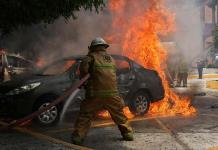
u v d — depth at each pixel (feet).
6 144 20.27
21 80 26.11
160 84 32.32
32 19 29.09
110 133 23.34
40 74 27.81
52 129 24.64
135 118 29.17
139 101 30.60
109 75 20.21
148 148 19.57
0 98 25.55
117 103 20.80
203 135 22.74
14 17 28.60
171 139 21.62
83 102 20.36
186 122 27.32
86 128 20.31
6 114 25.72
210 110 33.58
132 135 21.25
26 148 19.43
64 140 21.36
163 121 27.73
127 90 29.63
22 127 25.09
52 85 25.84
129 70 30.27
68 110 26.37
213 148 19.52
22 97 25.04
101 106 20.44
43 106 25.57
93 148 19.53
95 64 20.06
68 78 26.73
